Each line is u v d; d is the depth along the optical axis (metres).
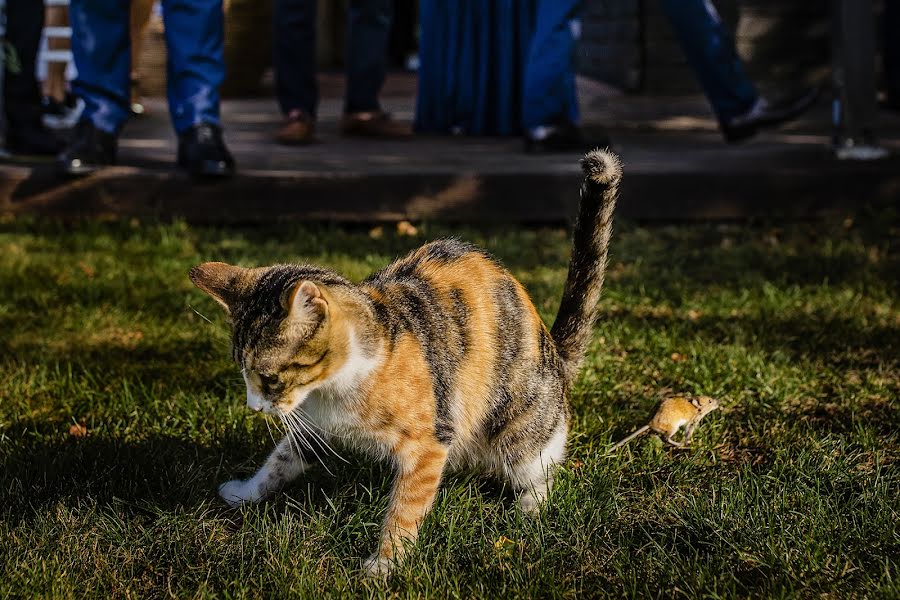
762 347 4.61
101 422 3.88
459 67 8.45
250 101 10.64
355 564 3.00
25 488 3.36
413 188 6.53
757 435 3.83
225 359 4.48
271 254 5.90
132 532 3.12
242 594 2.81
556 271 5.70
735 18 10.62
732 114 7.23
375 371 2.87
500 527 3.18
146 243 6.13
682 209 6.61
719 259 5.91
